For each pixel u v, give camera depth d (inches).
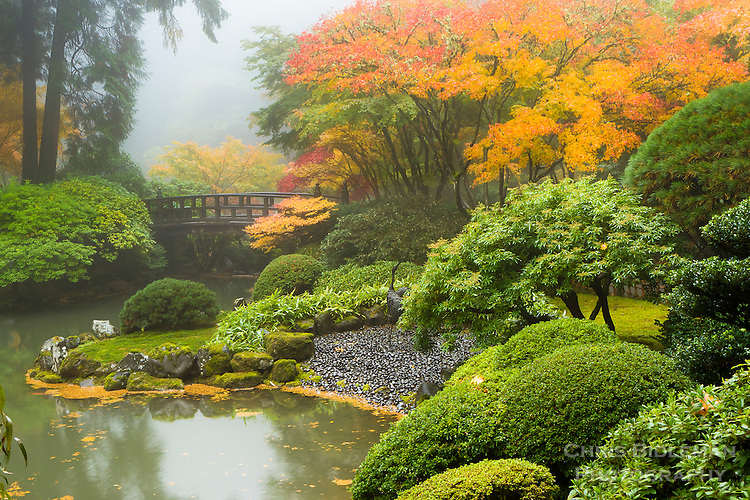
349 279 446.0
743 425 88.0
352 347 344.5
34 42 863.1
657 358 137.8
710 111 231.0
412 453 142.3
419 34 413.7
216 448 218.7
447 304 238.5
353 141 580.4
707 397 101.7
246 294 692.7
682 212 234.2
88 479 193.0
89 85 909.2
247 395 291.3
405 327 270.8
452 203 530.3
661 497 100.8
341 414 255.6
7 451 75.2
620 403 126.8
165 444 224.7
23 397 297.1
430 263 257.3
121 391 304.2
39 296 656.4
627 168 258.7
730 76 348.2
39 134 1015.0
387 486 138.8
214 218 829.2
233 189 1218.0
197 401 283.0
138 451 217.8
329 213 602.5
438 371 293.3
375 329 377.7
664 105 382.9
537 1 375.2
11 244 635.5
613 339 166.2
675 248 224.5
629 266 202.8
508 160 368.5
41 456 214.5
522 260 237.8
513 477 115.0
